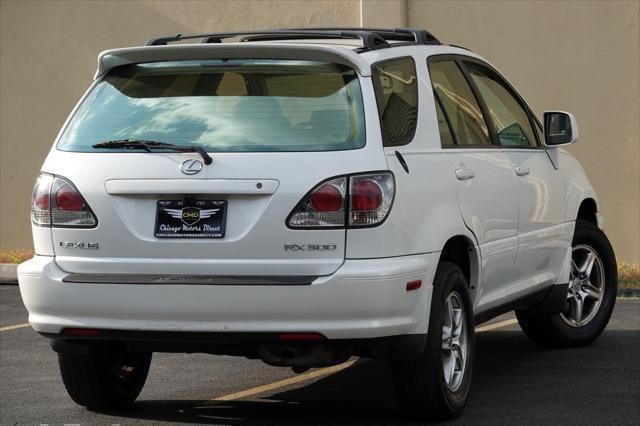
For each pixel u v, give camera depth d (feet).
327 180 41.98
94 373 48.80
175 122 44.19
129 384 51.19
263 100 43.98
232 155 42.68
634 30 99.35
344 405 50.62
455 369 47.67
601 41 100.07
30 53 112.88
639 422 46.16
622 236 100.63
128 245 43.27
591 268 63.72
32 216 45.39
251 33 49.93
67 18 111.96
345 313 41.68
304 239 41.86
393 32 51.11
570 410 48.37
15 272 100.17
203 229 42.57
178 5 109.09
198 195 42.73
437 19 103.09
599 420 46.55
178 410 50.37
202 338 42.57
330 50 43.83
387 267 42.14
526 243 55.26
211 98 44.50
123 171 43.50
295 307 41.55
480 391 52.54
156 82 45.65
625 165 100.12
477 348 64.08
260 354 43.57
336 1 105.40
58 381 57.16
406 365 45.27
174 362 61.36
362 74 44.04
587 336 63.36
